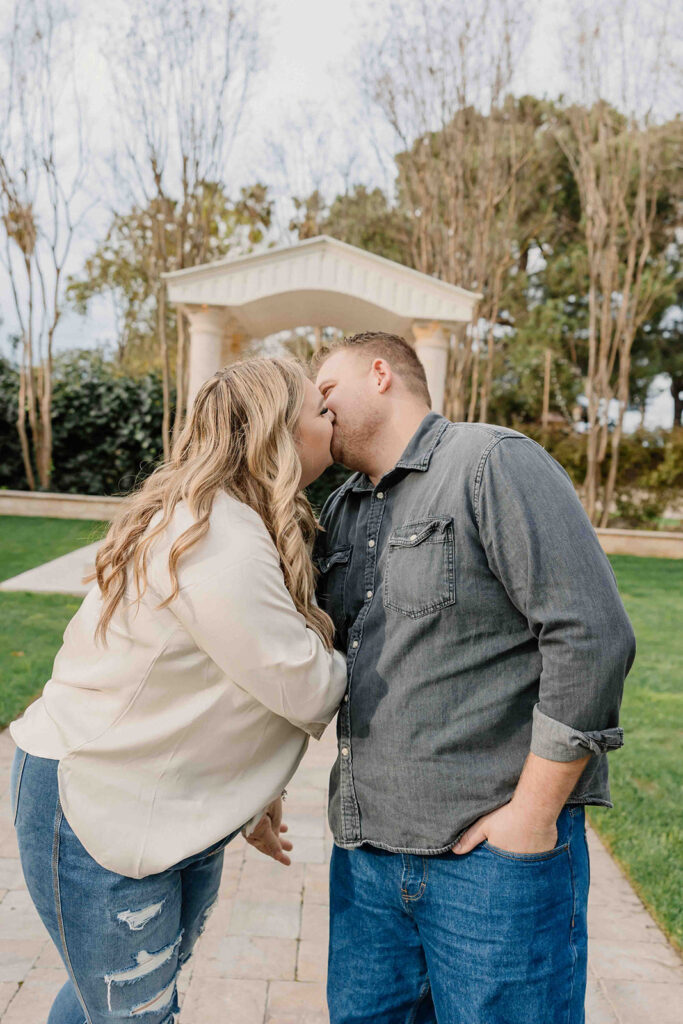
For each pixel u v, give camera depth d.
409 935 1.56
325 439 1.62
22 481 14.64
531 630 1.34
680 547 13.58
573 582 1.27
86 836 1.36
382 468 1.64
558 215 20.50
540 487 1.33
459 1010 1.41
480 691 1.40
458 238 15.10
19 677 4.88
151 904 1.41
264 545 1.41
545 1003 1.37
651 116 14.56
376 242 20.05
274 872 2.93
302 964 2.38
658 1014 2.21
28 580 8.11
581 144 14.80
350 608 1.60
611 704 1.27
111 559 1.43
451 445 1.49
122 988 1.42
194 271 9.93
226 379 1.57
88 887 1.38
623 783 3.81
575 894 1.43
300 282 10.02
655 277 17.70
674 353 21.14
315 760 4.15
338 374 1.68
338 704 1.48
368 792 1.49
